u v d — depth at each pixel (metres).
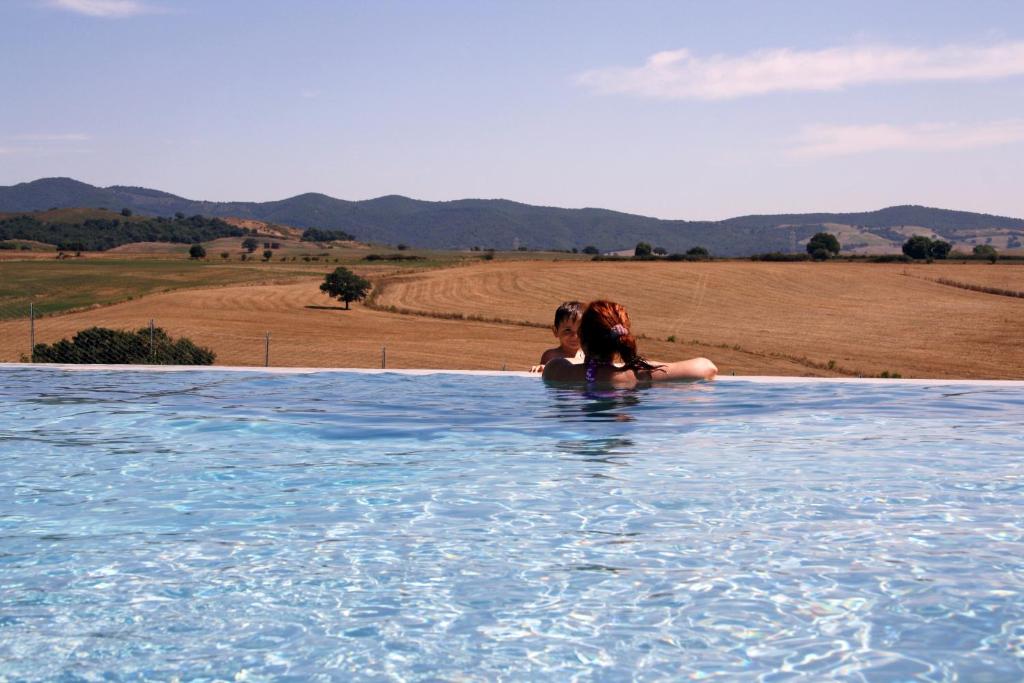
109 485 3.22
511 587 2.10
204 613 1.95
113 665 1.67
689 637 1.80
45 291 68.12
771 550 2.38
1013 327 51.00
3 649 1.75
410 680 1.62
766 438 4.24
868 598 2.01
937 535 2.51
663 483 3.22
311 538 2.52
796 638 1.79
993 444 4.06
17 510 2.84
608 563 2.28
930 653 1.71
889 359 43.59
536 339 47.50
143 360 24.06
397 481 3.28
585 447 4.01
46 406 5.36
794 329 50.41
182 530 2.61
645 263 69.12
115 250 190.38
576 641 1.79
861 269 68.38
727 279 62.50
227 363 39.53
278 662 1.69
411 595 2.05
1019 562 2.26
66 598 2.03
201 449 3.98
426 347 44.12
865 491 3.08
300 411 5.17
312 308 57.19
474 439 4.24
